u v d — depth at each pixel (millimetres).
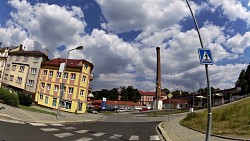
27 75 66500
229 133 16844
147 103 154000
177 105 107750
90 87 67562
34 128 16719
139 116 60219
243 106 29766
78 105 59469
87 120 31688
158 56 105312
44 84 63562
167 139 16344
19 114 22641
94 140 14445
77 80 60250
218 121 23938
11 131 13805
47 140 12594
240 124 19906
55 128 18578
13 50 74500
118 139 15977
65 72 61500
